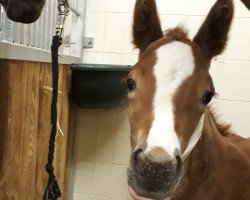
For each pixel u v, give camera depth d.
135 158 0.62
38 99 1.21
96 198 1.85
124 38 1.70
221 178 0.89
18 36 1.18
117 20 1.69
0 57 0.89
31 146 1.19
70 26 1.69
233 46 1.58
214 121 0.96
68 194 1.80
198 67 0.70
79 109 1.76
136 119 0.68
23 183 1.16
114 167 1.80
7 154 1.01
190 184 0.86
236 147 0.96
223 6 0.78
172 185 0.61
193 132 0.73
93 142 1.79
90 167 1.82
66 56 1.43
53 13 1.55
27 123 1.14
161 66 0.68
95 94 1.52
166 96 0.65
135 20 0.85
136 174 0.62
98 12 1.70
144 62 0.72
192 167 0.84
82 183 1.85
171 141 0.60
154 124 0.62
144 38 0.85
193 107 0.68
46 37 1.48
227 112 1.64
